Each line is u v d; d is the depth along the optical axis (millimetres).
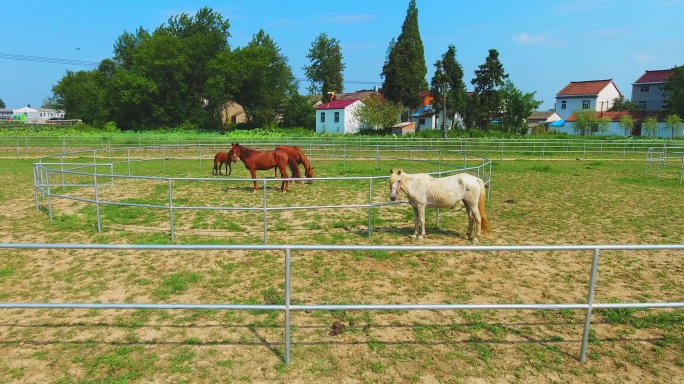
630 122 47781
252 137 39656
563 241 8273
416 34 61594
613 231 8977
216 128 57375
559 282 6199
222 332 4668
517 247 3717
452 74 48469
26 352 4246
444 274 6480
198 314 5102
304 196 12961
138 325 4809
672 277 6398
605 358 4207
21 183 15297
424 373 3926
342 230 9070
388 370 3967
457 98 48062
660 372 3965
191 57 54750
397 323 4914
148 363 4055
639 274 6527
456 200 8016
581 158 26594
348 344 4422
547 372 3963
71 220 9586
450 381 3811
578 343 4500
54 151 28938
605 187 14953
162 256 7219
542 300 5570
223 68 52625
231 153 13359
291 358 4145
